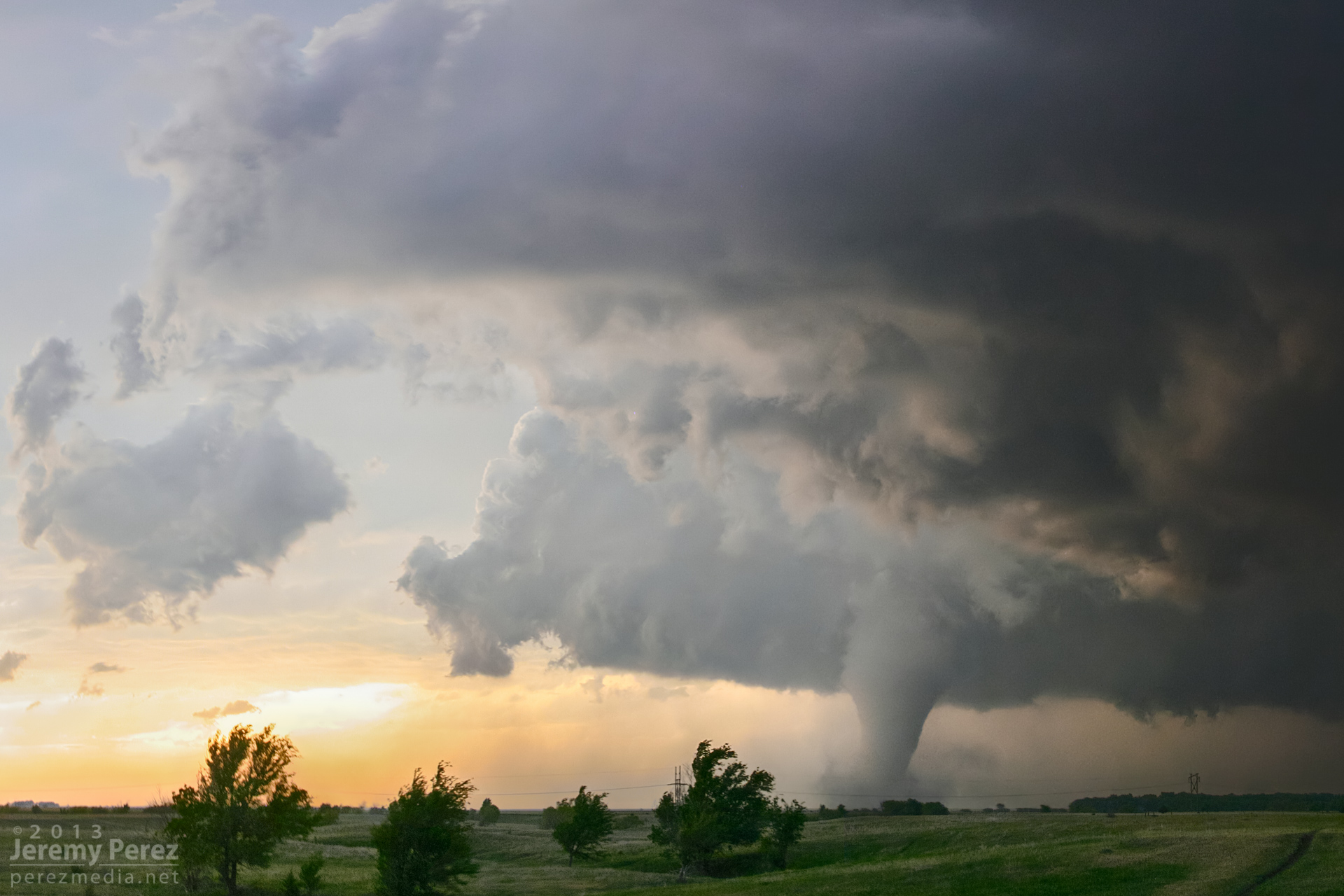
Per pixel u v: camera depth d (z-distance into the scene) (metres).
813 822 141.00
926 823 122.38
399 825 70.69
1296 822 85.06
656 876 92.38
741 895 64.69
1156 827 91.81
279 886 73.94
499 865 105.81
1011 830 104.62
